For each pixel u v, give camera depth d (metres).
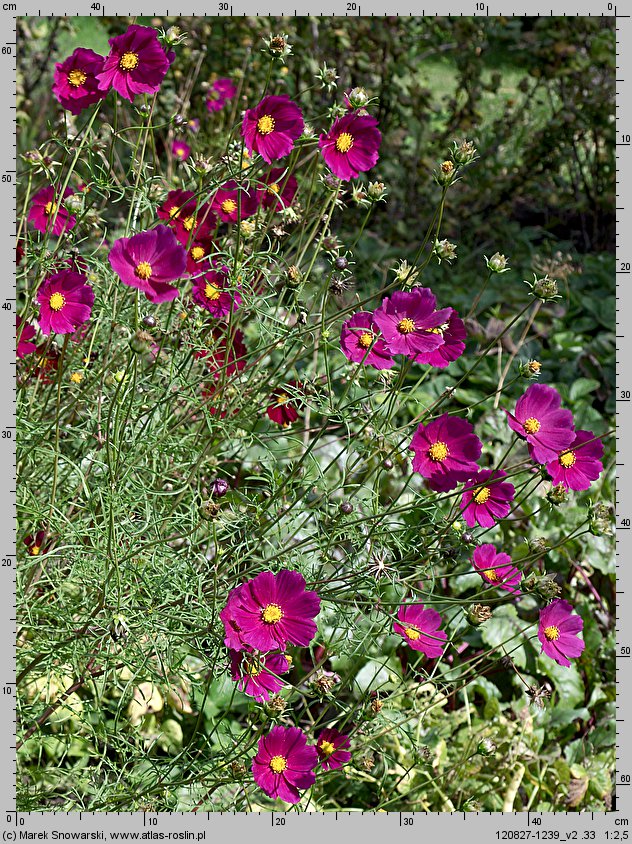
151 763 1.07
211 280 1.15
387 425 1.09
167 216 1.16
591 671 1.33
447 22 2.50
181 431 1.20
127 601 1.02
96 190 1.16
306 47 2.14
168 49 1.07
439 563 1.15
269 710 0.95
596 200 2.46
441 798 1.15
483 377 1.68
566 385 1.72
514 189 2.45
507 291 2.02
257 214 1.20
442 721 1.23
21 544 1.10
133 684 1.06
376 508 1.08
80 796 1.06
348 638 1.09
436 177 1.02
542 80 2.79
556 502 1.02
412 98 2.38
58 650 1.03
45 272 1.11
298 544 1.05
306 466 1.21
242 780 1.03
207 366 1.23
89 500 1.02
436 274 2.19
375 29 2.29
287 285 1.11
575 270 2.20
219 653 1.03
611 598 1.41
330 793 1.16
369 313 1.06
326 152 1.09
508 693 1.30
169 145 1.68
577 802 1.19
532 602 1.34
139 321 1.01
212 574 1.08
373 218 2.39
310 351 1.25
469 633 1.30
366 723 1.10
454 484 1.02
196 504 1.07
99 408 1.11
